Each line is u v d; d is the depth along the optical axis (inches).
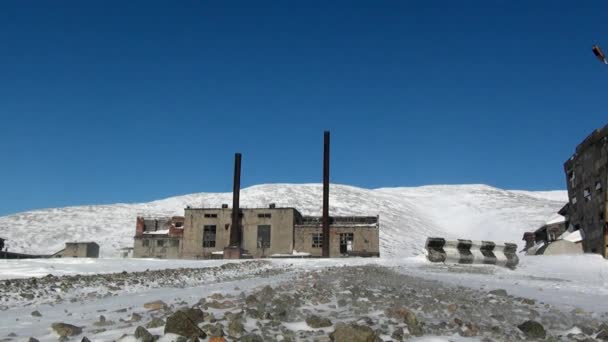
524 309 537.6
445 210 7588.6
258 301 485.4
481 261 1742.1
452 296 629.6
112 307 525.0
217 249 3051.2
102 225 6038.4
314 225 3048.7
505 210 7194.9
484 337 357.1
